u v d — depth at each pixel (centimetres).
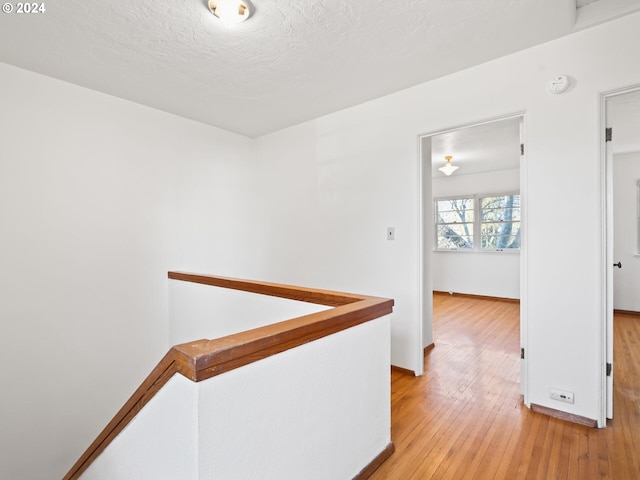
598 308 191
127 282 287
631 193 457
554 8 175
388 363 167
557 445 178
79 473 142
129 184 289
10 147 228
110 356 277
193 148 339
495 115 226
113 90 268
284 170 367
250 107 306
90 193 266
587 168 193
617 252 465
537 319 211
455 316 471
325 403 129
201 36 196
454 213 643
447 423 200
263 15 177
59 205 250
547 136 206
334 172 322
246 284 228
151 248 304
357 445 148
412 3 170
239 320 236
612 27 185
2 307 225
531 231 213
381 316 160
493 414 210
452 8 175
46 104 243
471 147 429
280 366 109
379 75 247
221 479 91
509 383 256
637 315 452
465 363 297
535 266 212
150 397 98
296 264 357
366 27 190
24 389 234
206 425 87
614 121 328
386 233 286
